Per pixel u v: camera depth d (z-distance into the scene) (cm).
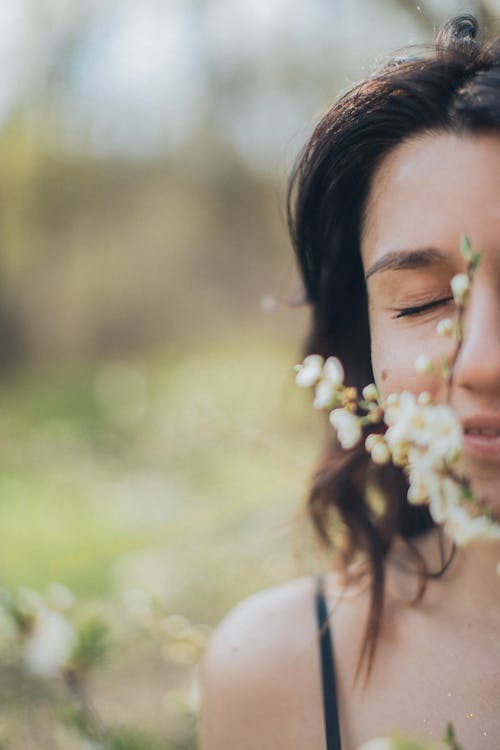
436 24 162
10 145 639
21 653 153
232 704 120
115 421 559
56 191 706
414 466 73
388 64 114
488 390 84
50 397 700
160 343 841
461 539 73
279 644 120
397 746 64
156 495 417
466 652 110
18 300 829
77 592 329
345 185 111
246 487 385
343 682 115
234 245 779
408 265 95
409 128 98
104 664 157
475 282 89
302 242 123
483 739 105
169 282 828
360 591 120
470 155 93
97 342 852
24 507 433
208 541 261
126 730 170
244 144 618
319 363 85
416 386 95
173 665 230
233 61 405
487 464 83
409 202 96
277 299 161
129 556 317
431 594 115
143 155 681
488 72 95
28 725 171
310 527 150
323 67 354
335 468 129
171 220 755
